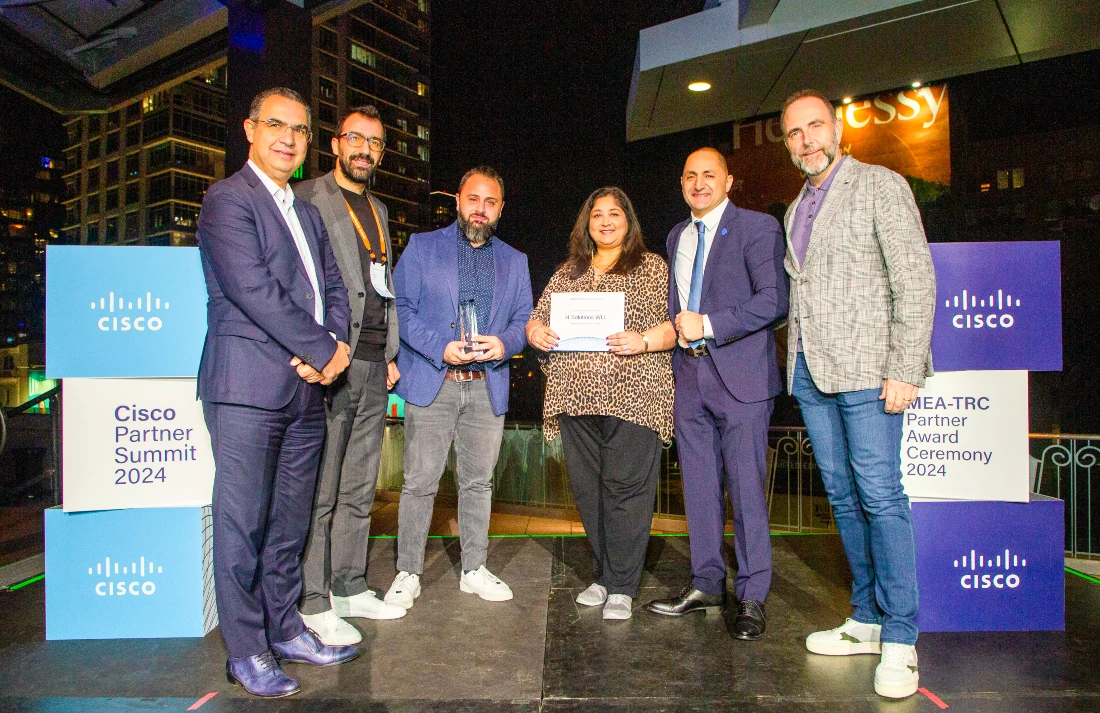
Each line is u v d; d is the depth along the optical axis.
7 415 3.97
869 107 7.75
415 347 2.70
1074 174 7.52
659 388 2.60
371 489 2.63
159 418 2.39
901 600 1.98
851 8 5.17
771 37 5.50
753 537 2.44
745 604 2.40
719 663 2.13
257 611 1.99
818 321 2.16
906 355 1.97
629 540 2.57
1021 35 5.45
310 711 1.83
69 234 48.03
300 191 2.59
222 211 1.95
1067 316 8.26
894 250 2.03
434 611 2.62
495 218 2.82
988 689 1.95
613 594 2.57
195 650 2.26
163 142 49.16
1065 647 2.25
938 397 2.41
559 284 2.74
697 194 2.54
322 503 2.36
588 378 2.56
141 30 5.15
